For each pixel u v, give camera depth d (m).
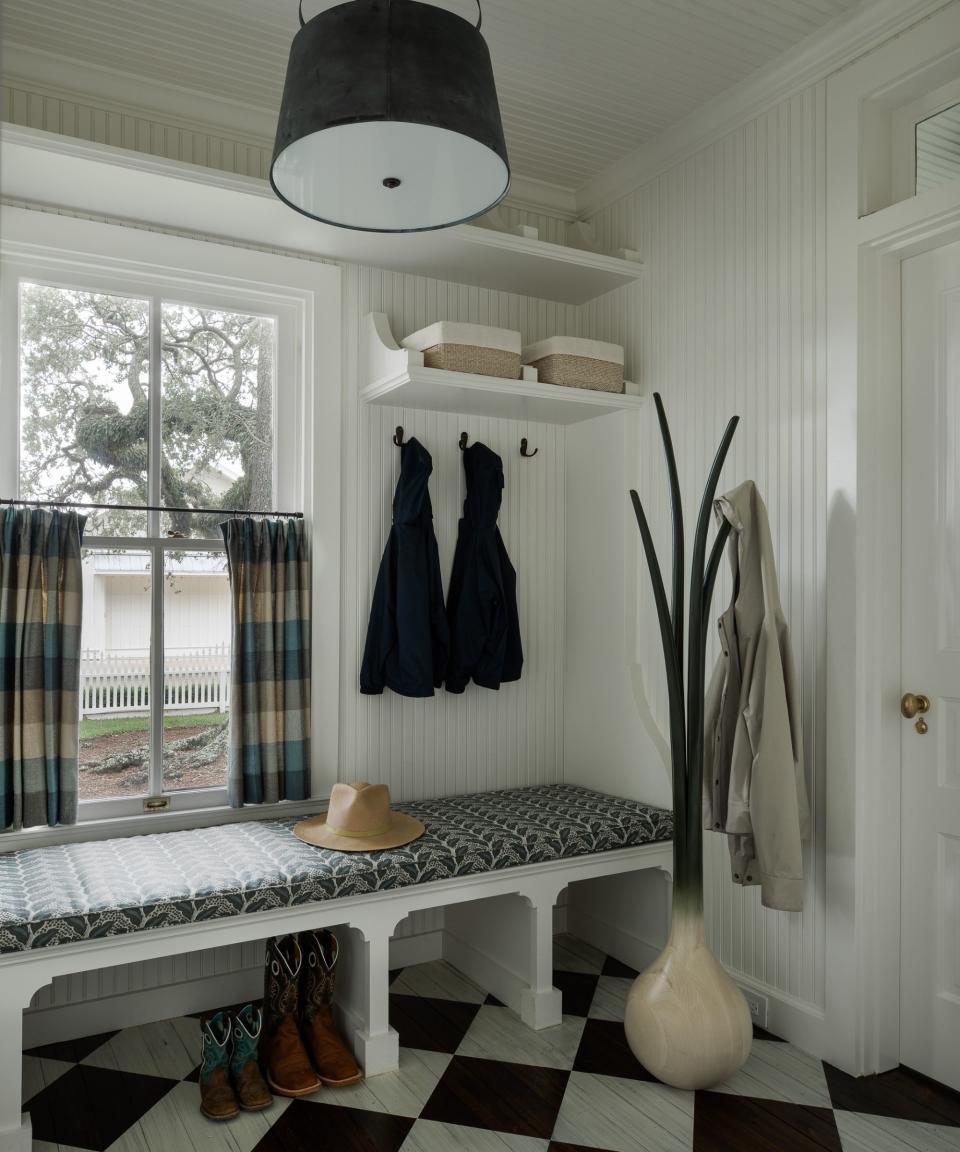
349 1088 2.35
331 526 3.02
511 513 3.39
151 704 2.82
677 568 2.41
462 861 2.52
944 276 2.35
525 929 2.74
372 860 2.43
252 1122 2.19
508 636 3.23
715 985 2.30
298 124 1.55
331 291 3.04
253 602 2.90
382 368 2.95
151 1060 2.50
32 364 2.69
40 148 2.30
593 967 3.13
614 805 3.05
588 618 3.38
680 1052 2.25
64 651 2.61
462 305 3.31
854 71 2.43
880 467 2.42
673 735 2.39
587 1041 2.59
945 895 2.34
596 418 3.35
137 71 2.64
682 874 2.37
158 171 2.43
